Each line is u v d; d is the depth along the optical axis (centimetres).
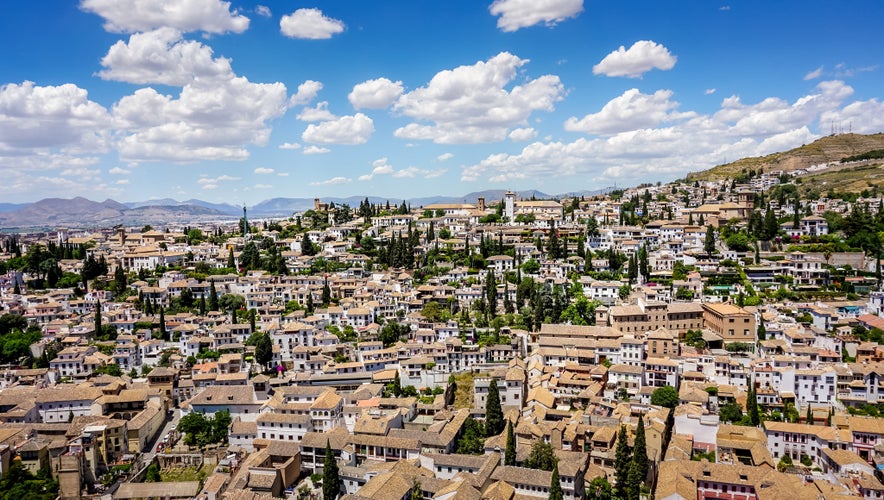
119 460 18038
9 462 16650
